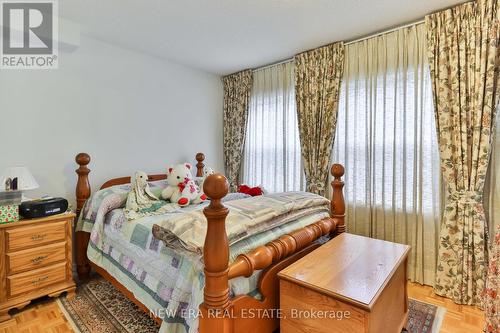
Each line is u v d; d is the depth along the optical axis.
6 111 2.31
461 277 2.12
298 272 1.43
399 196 2.54
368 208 2.70
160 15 2.30
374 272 1.42
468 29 2.11
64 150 2.61
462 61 2.13
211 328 1.16
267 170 3.54
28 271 2.00
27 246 1.99
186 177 2.58
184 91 3.57
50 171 2.54
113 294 2.26
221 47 2.97
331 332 1.25
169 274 1.49
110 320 1.91
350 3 2.13
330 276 1.38
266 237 1.60
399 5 2.16
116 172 2.96
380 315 1.30
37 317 1.94
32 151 2.44
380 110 2.62
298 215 1.88
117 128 2.96
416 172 2.43
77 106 2.68
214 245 1.17
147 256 1.69
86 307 2.07
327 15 2.31
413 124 2.45
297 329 1.37
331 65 2.88
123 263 1.90
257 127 3.66
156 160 3.30
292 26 2.50
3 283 1.90
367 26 2.51
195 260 1.32
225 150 3.98
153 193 2.53
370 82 2.68
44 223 2.07
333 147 2.95
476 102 2.08
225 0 2.09
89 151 2.77
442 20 2.22
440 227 2.31
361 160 2.75
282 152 3.39
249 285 1.41
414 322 1.92
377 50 2.63
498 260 1.31
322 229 1.93
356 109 2.76
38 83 2.46
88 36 2.72
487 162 2.05
